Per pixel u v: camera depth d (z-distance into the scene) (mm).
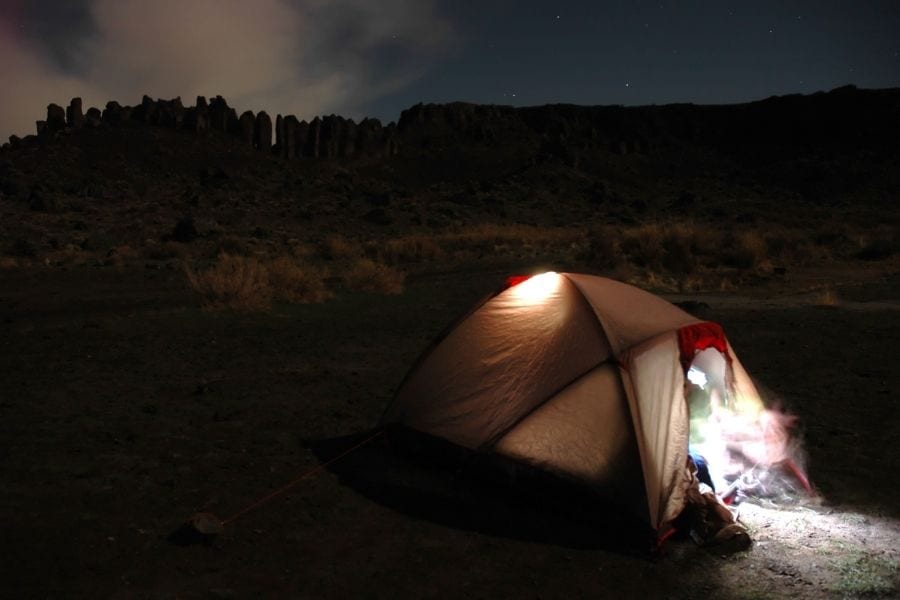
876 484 6062
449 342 6559
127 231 44938
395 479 6016
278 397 8422
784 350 11367
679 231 28406
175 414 7656
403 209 66812
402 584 4422
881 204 86250
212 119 117250
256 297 15508
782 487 5992
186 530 4840
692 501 5273
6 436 6762
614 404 5477
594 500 5293
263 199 71562
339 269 25328
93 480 5805
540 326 6125
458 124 141125
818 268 25562
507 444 5707
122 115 111812
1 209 53750
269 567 4578
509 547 4938
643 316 6113
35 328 12609
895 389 8984
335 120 126125
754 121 130875
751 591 4418
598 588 4441
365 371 9844
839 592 4402
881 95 123500
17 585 4207
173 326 12992
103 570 4434
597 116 140375
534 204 81188
